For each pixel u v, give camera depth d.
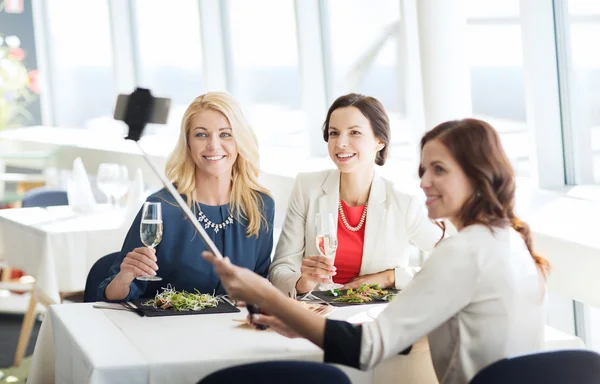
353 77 5.38
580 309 3.69
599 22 3.55
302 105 5.62
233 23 6.55
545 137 3.78
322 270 2.98
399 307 2.18
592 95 3.66
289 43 5.91
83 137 8.12
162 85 7.66
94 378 2.21
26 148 8.13
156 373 2.25
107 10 8.02
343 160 3.27
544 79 3.72
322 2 5.51
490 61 4.12
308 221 3.37
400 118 5.01
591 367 2.06
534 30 3.68
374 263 3.29
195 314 2.80
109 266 3.41
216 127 3.13
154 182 6.48
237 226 3.21
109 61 8.37
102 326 2.63
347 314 2.80
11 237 4.95
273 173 5.26
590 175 3.74
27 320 4.99
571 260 3.12
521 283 2.19
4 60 8.81
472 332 2.20
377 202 3.31
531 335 2.22
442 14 3.97
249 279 2.19
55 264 4.60
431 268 2.18
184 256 3.12
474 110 4.28
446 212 2.25
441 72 4.00
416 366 2.49
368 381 2.45
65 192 5.88
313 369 1.99
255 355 2.33
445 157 2.23
